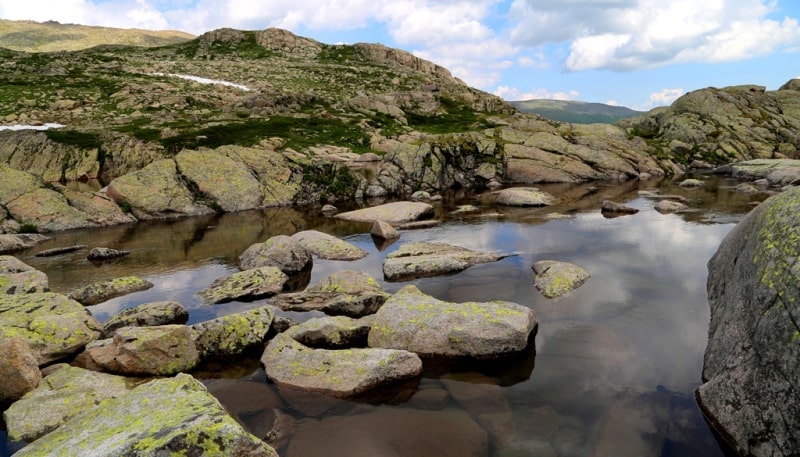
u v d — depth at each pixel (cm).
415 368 1192
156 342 1244
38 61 13612
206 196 4353
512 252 2445
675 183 5388
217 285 2000
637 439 905
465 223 3366
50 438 778
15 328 1348
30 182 3700
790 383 780
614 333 1398
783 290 868
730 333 1041
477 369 1223
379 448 898
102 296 1928
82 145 5978
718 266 1567
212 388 1172
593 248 2458
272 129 7575
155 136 6419
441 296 1806
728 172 6191
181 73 14588
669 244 2481
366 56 19600
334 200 5000
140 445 662
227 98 11512
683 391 1070
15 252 2839
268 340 1448
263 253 2302
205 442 679
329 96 12781
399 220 3588
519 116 12212
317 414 1031
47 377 1138
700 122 7675
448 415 1010
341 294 1783
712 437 905
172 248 2861
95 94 10419
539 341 1366
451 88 14988
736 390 909
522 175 6072
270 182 4797
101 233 3400
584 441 905
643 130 8500
